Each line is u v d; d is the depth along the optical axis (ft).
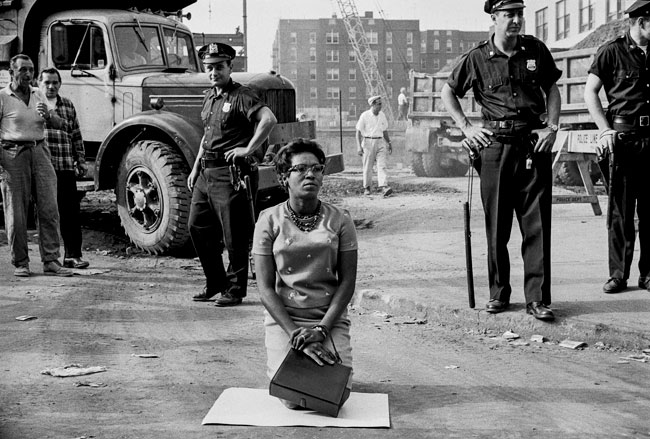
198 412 14.84
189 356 18.92
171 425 14.15
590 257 29.55
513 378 17.35
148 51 38.81
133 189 34.81
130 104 37.06
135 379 16.90
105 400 15.44
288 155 15.23
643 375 17.61
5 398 15.49
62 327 21.83
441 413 14.98
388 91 399.65
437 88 68.74
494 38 20.84
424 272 28.25
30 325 22.03
